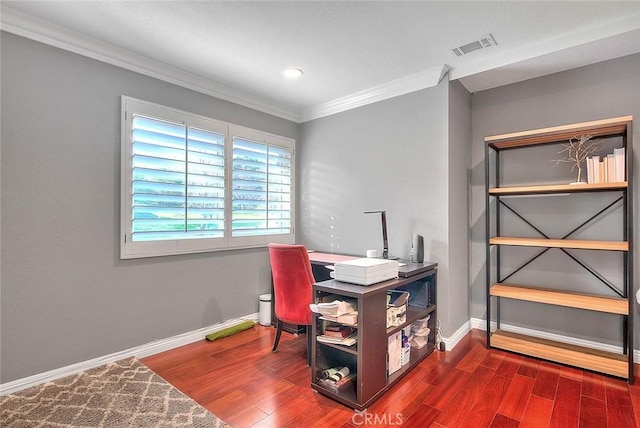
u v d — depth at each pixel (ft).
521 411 6.16
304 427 5.72
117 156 8.11
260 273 11.55
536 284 9.36
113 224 8.05
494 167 10.14
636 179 7.95
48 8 6.39
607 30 7.04
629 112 8.03
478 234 10.43
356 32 7.29
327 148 12.12
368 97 10.82
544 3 6.28
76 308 7.50
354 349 6.44
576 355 7.95
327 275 10.37
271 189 11.88
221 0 6.15
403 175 10.06
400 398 6.63
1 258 6.54
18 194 6.72
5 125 6.56
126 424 5.74
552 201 9.12
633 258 7.73
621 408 6.22
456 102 9.54
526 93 9.51
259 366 8.05
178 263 9.32
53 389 6.81
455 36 7.47
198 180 9.62
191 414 6.06
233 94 10.57
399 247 10.12
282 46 7.90
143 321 8.60
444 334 9.12
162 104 8.95
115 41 7.63
